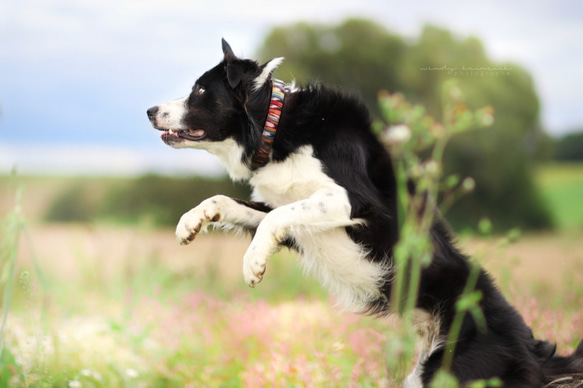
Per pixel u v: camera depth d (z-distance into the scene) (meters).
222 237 9.74
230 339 5.49
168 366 5.08
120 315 6.60
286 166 4.21
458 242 4.19
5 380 4.06
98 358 4.95
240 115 4.39
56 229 15.03
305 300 7.10
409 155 2.64
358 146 4.14
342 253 4.13
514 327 3.77
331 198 3.98
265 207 4.41
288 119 4.23
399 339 2.98
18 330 5.21
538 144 22.72
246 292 7.20
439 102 20.23
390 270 4.05
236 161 4.46
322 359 4.46
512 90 21.31
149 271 8.20
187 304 6.48
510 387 3.52
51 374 4.19
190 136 4.53
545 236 19.47
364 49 21.09
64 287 8.01
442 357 3.71
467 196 20.14
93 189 19.27
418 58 20.89
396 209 4.12
